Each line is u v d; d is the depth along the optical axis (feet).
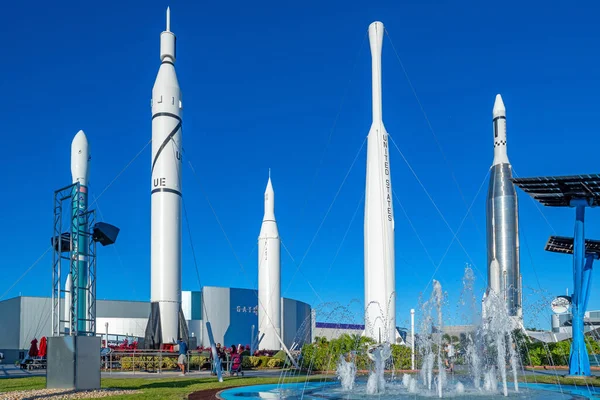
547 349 132.87
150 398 60.54
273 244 217.77
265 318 213.66
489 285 214.28
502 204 215.72
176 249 161.58
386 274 152.05
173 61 168.96
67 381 68.49
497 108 223.92
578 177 89.04
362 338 126.82
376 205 154.92
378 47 162.71
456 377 98.73
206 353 136.87
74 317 78.79
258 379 93.66
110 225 89.92
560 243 122.62
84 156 159.74
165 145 162.71
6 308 238.89
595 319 201.46
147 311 256.93
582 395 67.82
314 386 80.74
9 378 95.35
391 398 67.10
